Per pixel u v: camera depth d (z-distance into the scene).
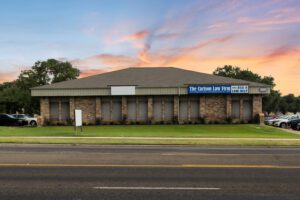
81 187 9.38
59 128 38.91
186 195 8.56
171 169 12.23
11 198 8.25
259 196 8.50
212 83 45.09
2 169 12.16
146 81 46.38
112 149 19.38
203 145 22.03
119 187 9.39
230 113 45.19
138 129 38.00
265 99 120.12
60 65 83.88
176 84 45.31
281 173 11.52
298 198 8.32
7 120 48.06
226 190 9.09
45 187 9.38
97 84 46.19
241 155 16.38
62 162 13.85
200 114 45.28
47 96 45.75
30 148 19.92
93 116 45.72
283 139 24.94
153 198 8.27
